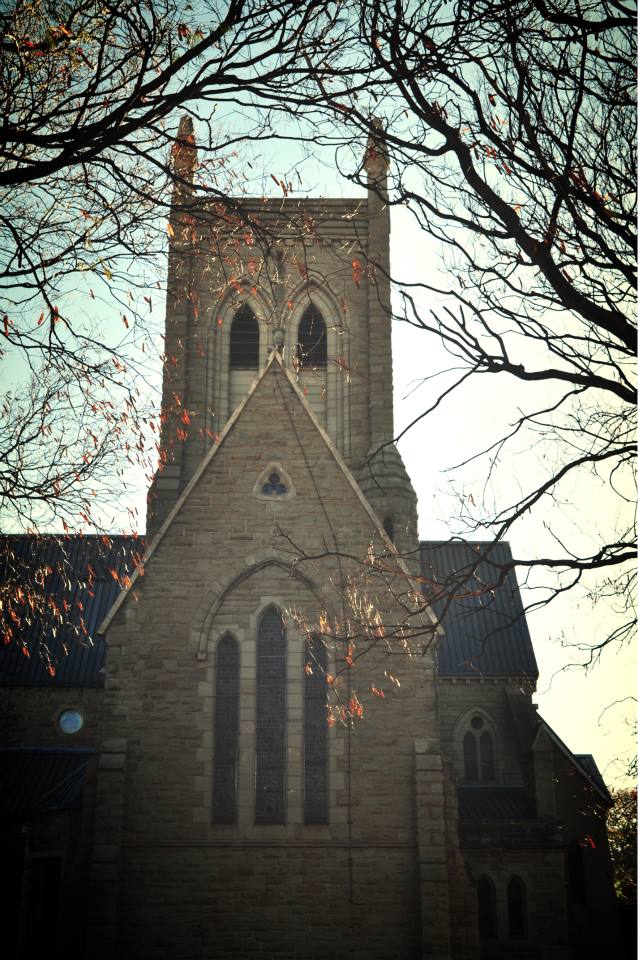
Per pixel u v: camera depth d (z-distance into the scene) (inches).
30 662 1660.9
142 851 1066.7
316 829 1081.4
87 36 478.0
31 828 1269.7
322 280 1742.1
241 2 445.7
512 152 487.8
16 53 476.4
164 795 1085.1
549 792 1539.1
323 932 1048.8
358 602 1131.3
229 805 1093.1
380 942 1046.4
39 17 486.3
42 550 745.6
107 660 1127.0
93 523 625.3
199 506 1186.0
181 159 563.5
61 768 1547.7
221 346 1724.9
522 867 1498.5
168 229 570.3
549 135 486.6
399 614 1138.7
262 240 611.2
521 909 1489.9
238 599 1157.7
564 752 1678.2
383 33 479.5
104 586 1740.9
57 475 610.2
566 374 499.8
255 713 1123.9
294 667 1137.4
